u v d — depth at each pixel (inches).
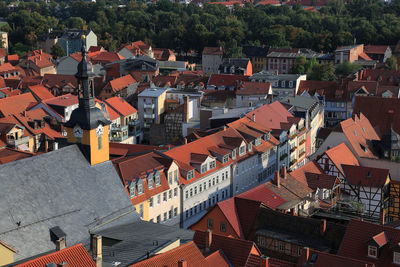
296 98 7106.3
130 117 6835.6
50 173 2701.8
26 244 2399.1
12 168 2571.4
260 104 6515.8
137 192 3786.9
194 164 4392.2
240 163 4837.6
